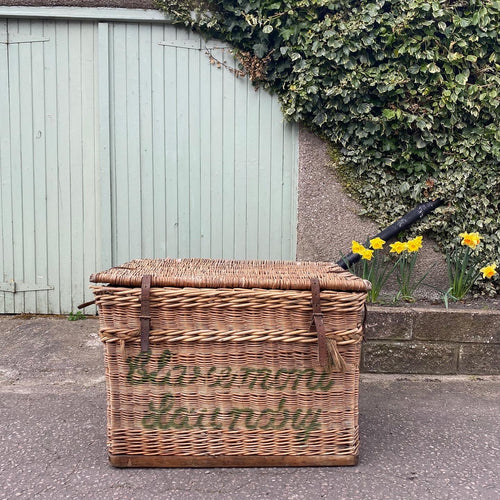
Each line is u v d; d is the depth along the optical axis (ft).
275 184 15.71
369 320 12.82
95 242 15.87
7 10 14.89
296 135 15.52
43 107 15.48
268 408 8.56
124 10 14.84
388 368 12.93
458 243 15.08
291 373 8.50
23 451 9.23
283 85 14.93
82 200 15.76
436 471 8.75
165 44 15.23
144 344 8.25
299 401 8.57
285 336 8.33
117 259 15.78
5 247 15.83
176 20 14.87
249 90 15.43
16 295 15.97
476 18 14.03
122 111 15.38
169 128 15.49
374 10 13.94
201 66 15.33
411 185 15.14
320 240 15.49
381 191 15.16
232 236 15.83
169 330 8.35
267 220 15.80
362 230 15.43
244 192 15.72
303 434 8.64
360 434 10.00
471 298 14.79
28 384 12.07
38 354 13.56
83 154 15.65
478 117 14.71
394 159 15.01
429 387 12.28
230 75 15.38
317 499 7.95
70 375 12.54
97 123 15.56
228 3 14.43
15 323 15.40
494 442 9.75
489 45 14.44
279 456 8.67
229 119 15.52
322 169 15.33
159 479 8.41
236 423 8.58
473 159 14.82
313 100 14.53
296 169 15.61
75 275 15.96
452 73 14.42
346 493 8.11
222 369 8.46
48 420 10.40
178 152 15.57
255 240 15.84
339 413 8.64
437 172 15.05
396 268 15.33
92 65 15.37
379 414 10.87
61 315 16.06
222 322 8.37
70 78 15.40
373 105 14.65
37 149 15.60
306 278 8.54
